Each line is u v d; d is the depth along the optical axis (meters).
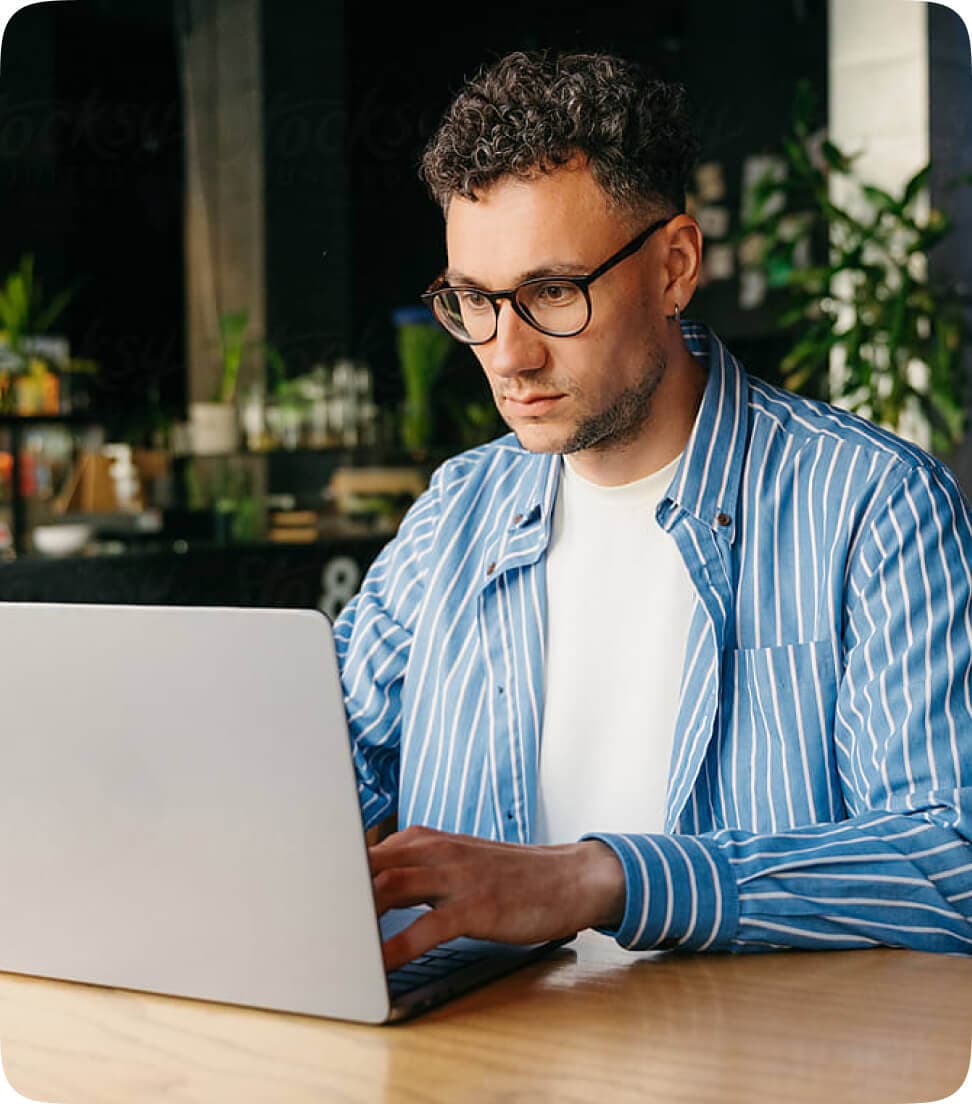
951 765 1.27
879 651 1.35
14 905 1.11
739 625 1.47
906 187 5.24
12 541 5.40
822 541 1.44
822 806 1.42
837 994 1.01
